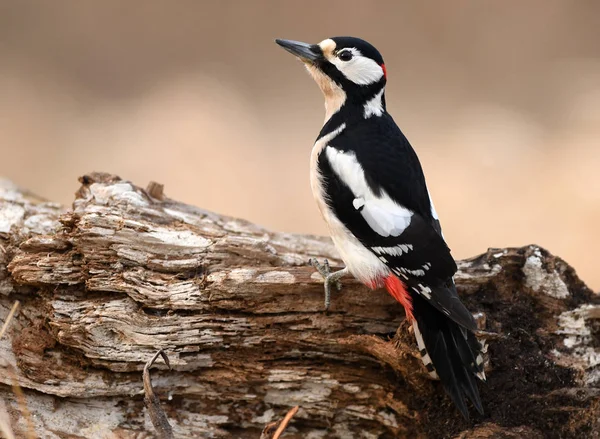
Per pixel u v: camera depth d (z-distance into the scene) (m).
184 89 24.27
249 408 9.70
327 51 10.54
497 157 22.06
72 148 21.67
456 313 8.63
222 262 9.94
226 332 9.51
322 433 9.79
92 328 9.27
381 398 9.58
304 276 9.54
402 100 24.56
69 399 9.40
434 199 20.28
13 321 9.72
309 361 9.66
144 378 8.67
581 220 19.52
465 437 9.17
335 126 10.43
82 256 9.63
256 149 22.06
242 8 26.69
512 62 25.78
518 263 9.81
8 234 10.30
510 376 9.39
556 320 9.75
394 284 9.35
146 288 9.46
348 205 9.67
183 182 20.73
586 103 24.19
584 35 26.69
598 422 9.39
